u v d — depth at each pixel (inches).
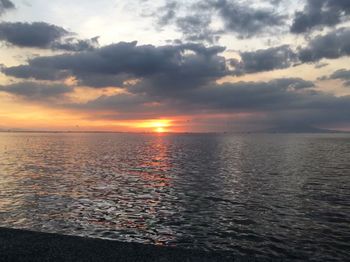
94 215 872.3
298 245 631.2
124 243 270.2
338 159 2662.4
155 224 782.5
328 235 693.3
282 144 5841.5
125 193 1200.2
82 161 2514.8
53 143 6107.3
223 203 1019.9
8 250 256.1
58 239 277.7
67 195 1157.1
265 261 243.1
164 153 3452.3
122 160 2620.6
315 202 1029.2
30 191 1229.1
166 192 1218.0
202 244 642.2
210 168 2027.6
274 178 1581.0
